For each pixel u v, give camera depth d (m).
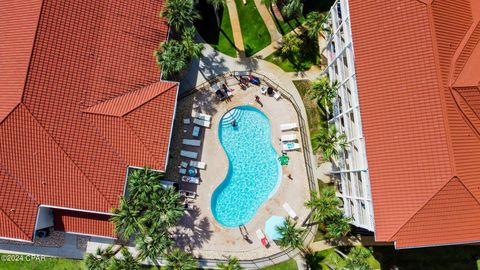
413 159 35.75
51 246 47.88
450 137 34.50
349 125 43.03
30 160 40.62
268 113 49.44
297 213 48.53
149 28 45.25
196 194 48.50
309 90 48.62
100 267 42.25
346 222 42.44
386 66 37.28
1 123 39.22
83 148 41.47
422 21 36.06
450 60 35.81
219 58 49.88
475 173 35.12
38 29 40.25
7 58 40.88
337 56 44.09
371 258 48.00
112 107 42.53
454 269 47.94
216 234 48.12
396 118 36.59
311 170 49.03
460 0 37.44
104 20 43.31
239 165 49.66
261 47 50.09
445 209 35.38
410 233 35.69
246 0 50.16
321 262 47.78
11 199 40.62
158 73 45.38
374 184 36.78
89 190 41.72
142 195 41.00
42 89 40.16
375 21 37.94
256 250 48.00
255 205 49.22
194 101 49.41
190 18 44.34
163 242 41.34
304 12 50.09
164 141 43.47
